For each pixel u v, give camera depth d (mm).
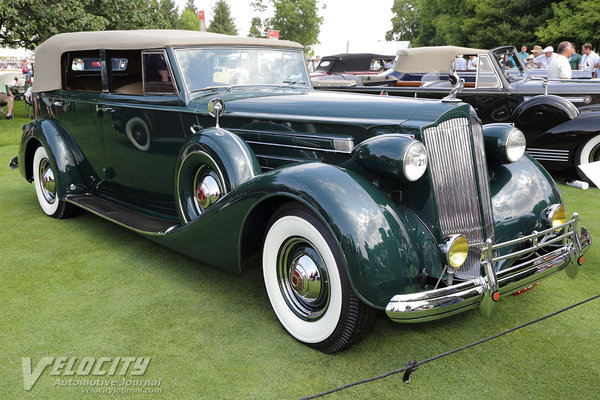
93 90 4391
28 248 3809
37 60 4617
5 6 10102
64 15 11227
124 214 3762
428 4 37531
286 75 4039
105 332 2598
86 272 3365
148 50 3541
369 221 2168
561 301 3020
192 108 3334
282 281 2578
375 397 2107
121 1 13016
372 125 2631
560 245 2787
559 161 6035
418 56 10445
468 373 2285
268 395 2115
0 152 8086
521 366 2340
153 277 3299
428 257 2377
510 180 2951
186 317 2770
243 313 2826
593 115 5785
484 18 28797
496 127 3016
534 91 6441
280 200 2584
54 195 4523
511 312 2881
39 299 2957
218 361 2357
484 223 2615
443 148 2490
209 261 2863
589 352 2459
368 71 16812
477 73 6836
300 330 2490
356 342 2387
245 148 2928
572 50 7703
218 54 3619
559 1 26453
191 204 3234
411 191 2492
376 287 2119
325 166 2393
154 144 3641
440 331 2666
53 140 4262
